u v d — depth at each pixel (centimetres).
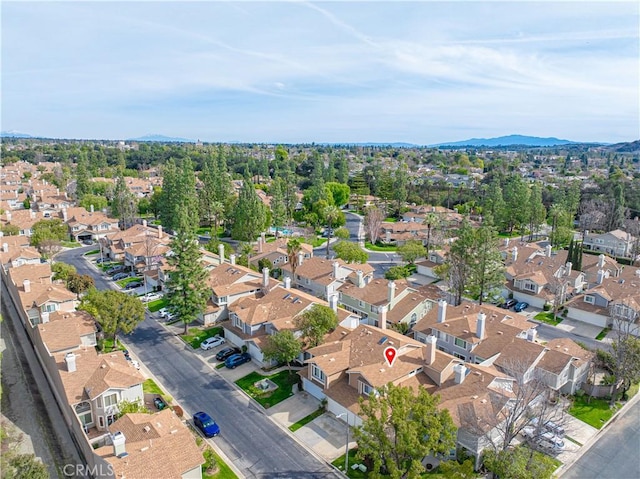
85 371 4212
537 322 6744
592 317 6675
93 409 4003
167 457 3222
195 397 4572
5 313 6688
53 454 3734
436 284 8488
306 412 4334
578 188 13112
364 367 4259
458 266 6956
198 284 5978
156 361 5288
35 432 4016
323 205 13362
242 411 4350
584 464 3719
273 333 5212
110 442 3419
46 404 4462
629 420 4362
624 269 8206
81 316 5384
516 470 3181
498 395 3844
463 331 5284
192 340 5794
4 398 4525
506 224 12950
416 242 9894
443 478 3425
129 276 8369
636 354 4488
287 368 5112
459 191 16600
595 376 5053
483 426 3581
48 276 6944
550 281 7338
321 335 5016
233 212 11525
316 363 4456
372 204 15475
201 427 4025
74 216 11694
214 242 9438
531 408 3816
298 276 7606
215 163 13250
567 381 4712
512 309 7238
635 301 6444
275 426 4128
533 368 4641
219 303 6350
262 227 11050
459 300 7006
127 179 17712
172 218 11344
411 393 3294
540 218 12144
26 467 3062
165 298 6112
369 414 3269
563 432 3853
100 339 5456
